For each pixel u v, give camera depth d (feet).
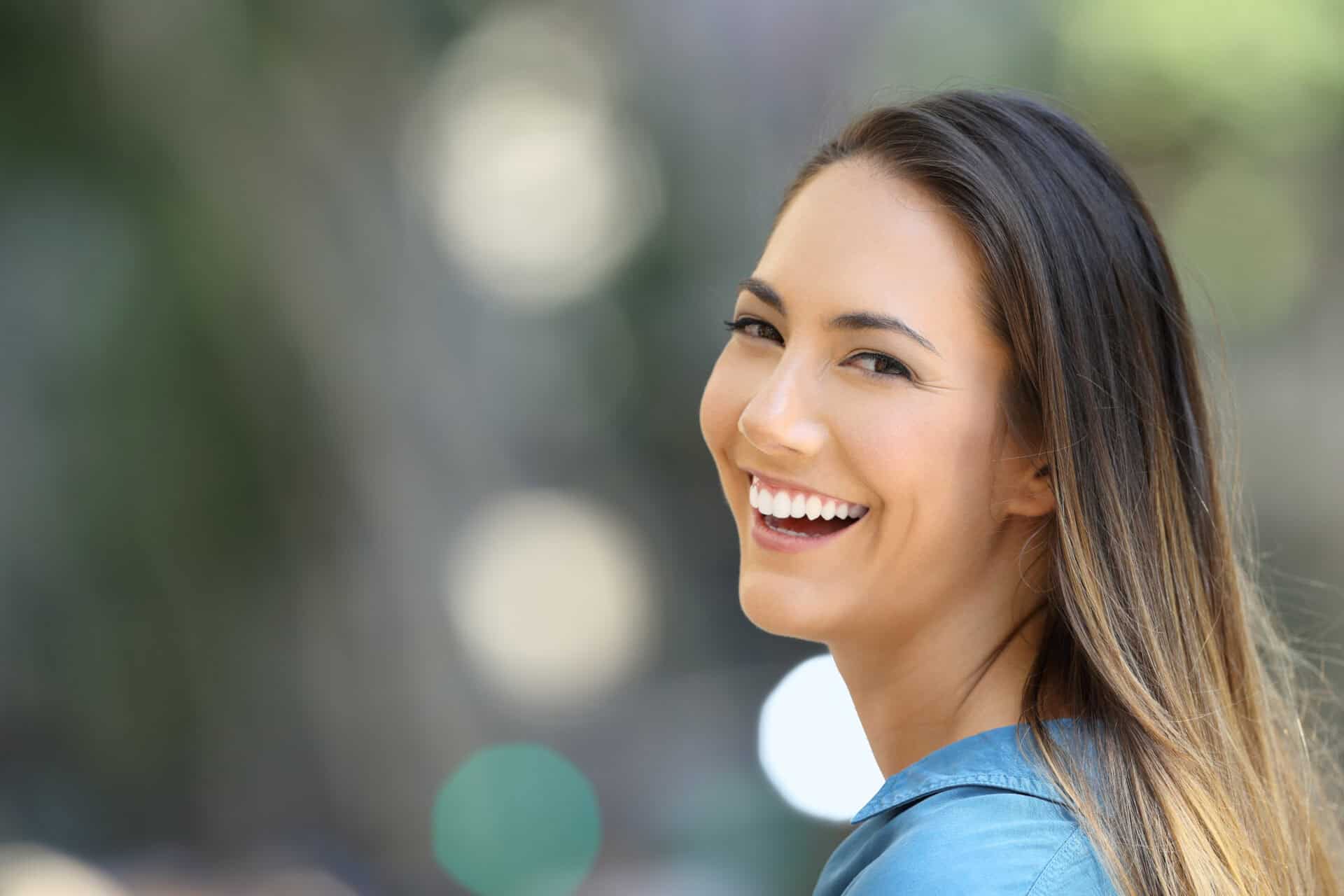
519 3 77.71
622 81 83.76
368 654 61.36
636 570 77.61
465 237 73.77
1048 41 84.64
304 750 60.90
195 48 57.72
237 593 60.49
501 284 76.79
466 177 75.20
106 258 58.44
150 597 60.13
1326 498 72.02
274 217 60.03
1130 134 82.58
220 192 58.44
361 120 65.72
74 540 59.26
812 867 55.77
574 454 78.54
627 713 72.02
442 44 73.05
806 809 59.57
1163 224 77.36
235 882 58.03
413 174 68.90
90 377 58.59
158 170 57.52
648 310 84.23
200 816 60.18
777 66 89.51
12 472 58.29
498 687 66.33
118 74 55.88
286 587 60.85
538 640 70.74
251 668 60.54
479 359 72.33
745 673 78.18
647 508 80.74
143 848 59.57
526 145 80.69
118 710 60.29
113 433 58.95
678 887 57.57
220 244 58.44
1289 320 82.64
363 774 60.90
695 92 86.02
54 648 59.82
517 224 79.97
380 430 63.00
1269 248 82.84
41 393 58.39
